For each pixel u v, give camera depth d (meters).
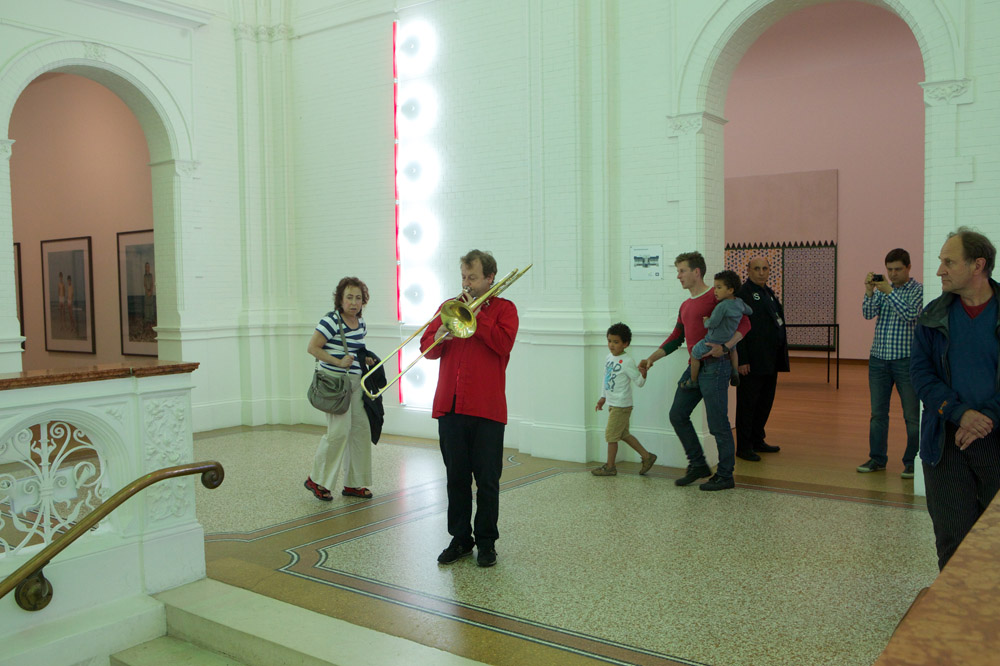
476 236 7.17
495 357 3.95
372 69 7.91
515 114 6.85
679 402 5.47
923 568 3.75
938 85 4.95
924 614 0.96
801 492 5.26
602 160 6.36
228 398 8.43
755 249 13.78
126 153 9.99
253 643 3.19
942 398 2.88
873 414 5.83
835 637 3.00
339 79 8.16
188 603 3.54
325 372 5.18
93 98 10.34
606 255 6.39
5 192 6.70
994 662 0.81
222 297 8.38
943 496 2.95
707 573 3.73
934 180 5.00
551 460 6.49
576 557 4.01
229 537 4.52
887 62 12.41
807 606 3.31
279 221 8.59
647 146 6.25
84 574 3.47
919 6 5.03
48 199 11.17
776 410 8.81
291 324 8.55
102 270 10.47
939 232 5.00
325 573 3.89
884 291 5.63
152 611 3.51
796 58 12.39
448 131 7.30
